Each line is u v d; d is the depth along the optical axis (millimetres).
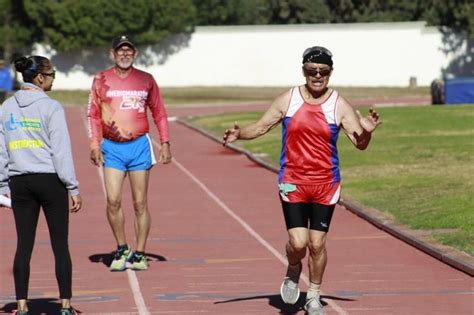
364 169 34562
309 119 14008
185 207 28078
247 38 108500
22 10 103875
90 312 15203
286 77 108562
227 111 78000
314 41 108062
